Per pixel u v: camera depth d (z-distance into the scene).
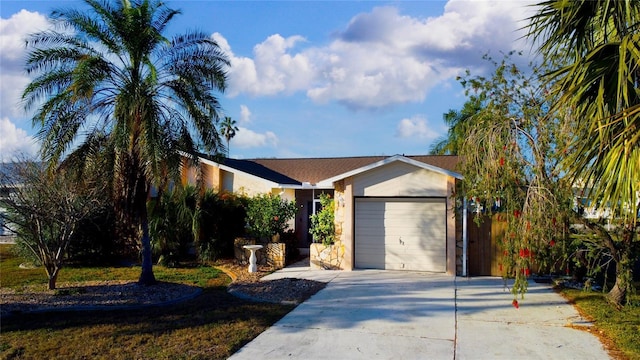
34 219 11.05
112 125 11.11
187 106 11.40
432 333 7.91
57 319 8.67
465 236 13.47
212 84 11.78
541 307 9.65
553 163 8.45
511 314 9.12
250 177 19.84
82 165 11.16
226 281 13.16
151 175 10.64
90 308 9.50
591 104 5.66
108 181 11.45
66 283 12.50
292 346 7.23
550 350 7.05
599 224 9.26
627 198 4.86
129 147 10.97
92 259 16.78
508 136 9.03
